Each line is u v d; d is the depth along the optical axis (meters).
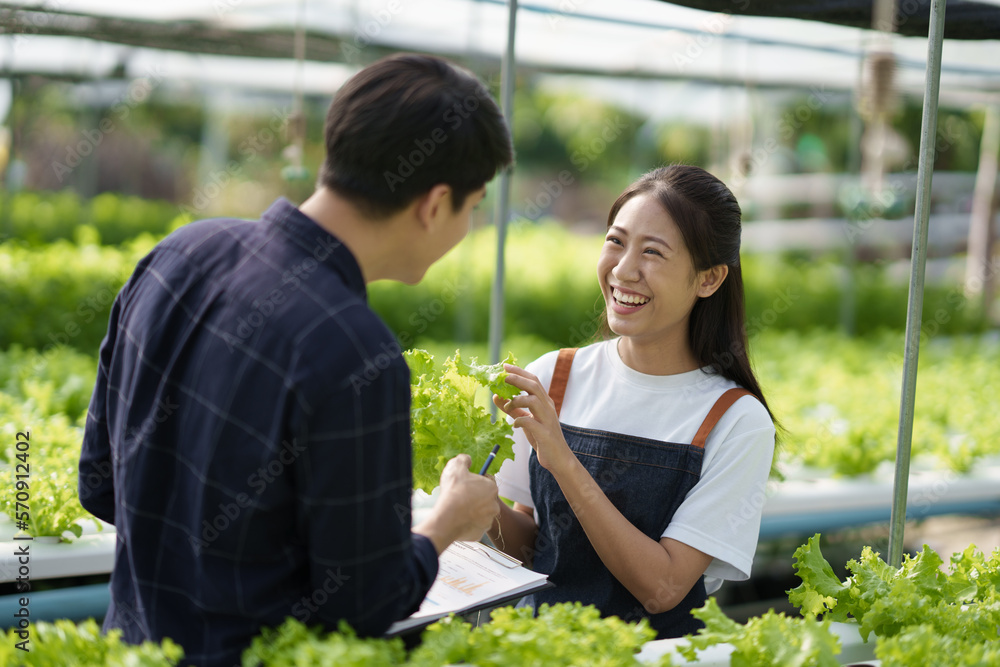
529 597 1.92
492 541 1.92
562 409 1.95
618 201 1.84
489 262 10.34
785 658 1.36
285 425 1.12
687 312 1.78
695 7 2.80
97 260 7.75
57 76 7.56
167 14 5.18
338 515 1.13
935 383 6.23
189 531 1.22
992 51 4.29
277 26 5.63
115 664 1.18
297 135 4.69
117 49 7.64
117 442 1.30
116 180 14.22
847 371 7.11
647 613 1.78
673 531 1.67
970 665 1.41
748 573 1.69
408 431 1.20
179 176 14.48
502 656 1.27
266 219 1.28
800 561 1.72
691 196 1.72
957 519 5.04
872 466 4.01
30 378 4.39
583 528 1.75
